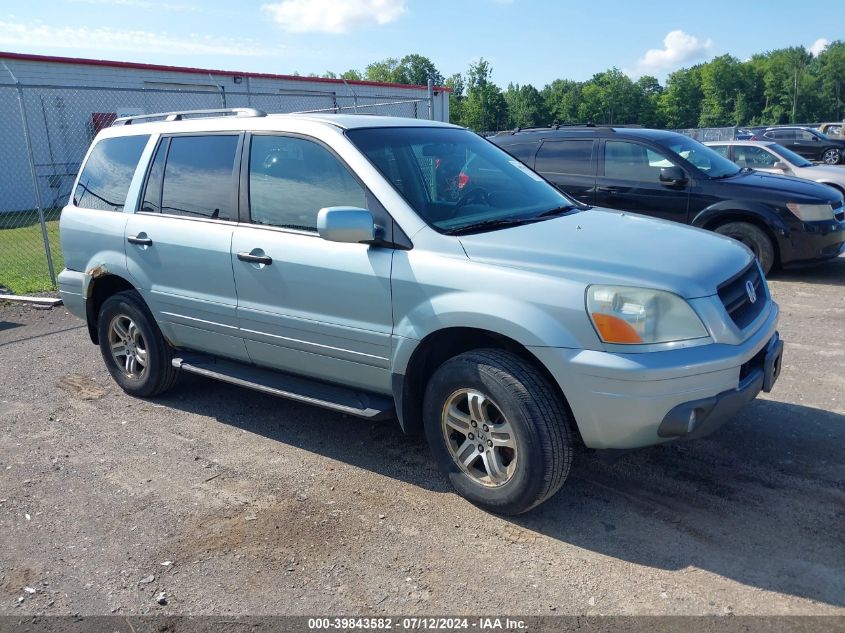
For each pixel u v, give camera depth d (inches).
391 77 4613.7
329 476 165.3
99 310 224.1
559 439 134.0
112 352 220.7
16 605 123.1
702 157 367.6
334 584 126.0
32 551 139.1
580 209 182.2
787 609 115.1
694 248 146.9
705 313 129.6
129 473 170.2
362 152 160.4
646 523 140.7
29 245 536.4
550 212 171.5
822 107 4409.5
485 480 145.9
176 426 197.3
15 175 776.9
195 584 127.3
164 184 196.7
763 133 1250.6
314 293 161.8
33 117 778.8
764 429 180.1
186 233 186.4
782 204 335.6
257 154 177.2
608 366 125.5
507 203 171.0
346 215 145.7
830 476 156.0
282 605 121.0
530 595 121.0
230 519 148.1
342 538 139.7
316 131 167.5
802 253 337.4
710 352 127.9
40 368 251.6
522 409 133.6
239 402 213.8
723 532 136.6
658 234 155.6
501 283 136.4
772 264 346.9
